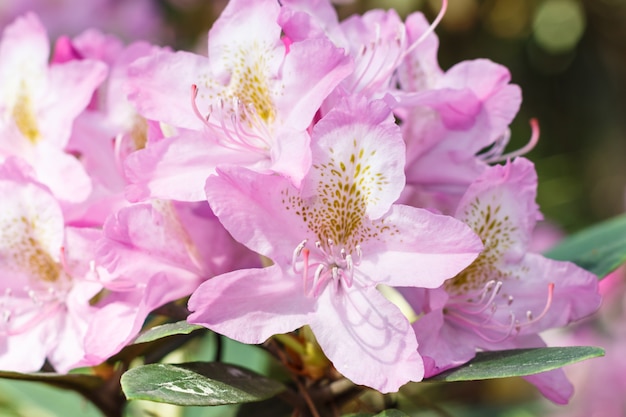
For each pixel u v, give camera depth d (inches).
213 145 14.6
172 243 14.6
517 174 14.6
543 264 14.9
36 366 15.1
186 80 14.8
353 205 14.0
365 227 14.0
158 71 14.8
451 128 15.5
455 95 15.0
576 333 27.1
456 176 15.6
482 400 28.2
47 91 15.7
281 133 14.1
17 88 15.9
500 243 14.8
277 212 13.8
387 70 15.2
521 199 14.7
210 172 14.4
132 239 14.3
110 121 15.9
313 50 14.1
